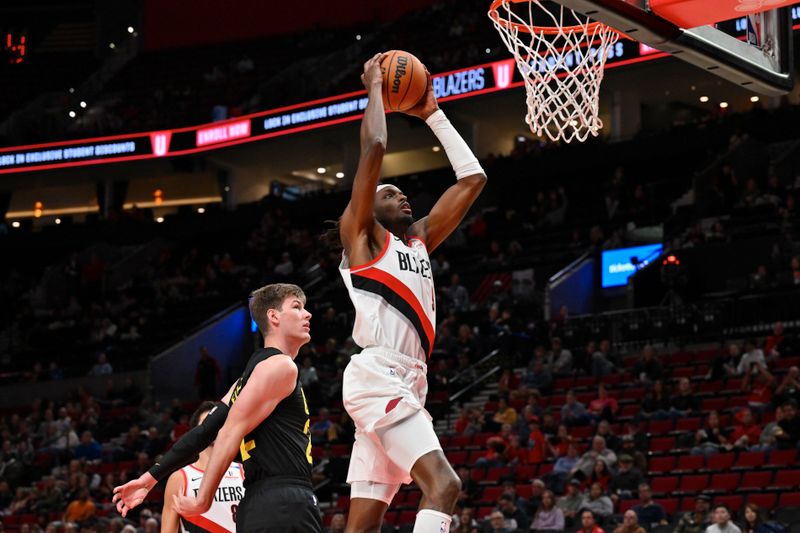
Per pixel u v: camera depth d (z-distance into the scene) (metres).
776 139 29.42
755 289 22.61
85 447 23.27
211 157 37.50
